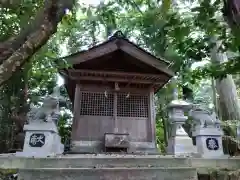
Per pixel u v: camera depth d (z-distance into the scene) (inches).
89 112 291.6
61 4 95.3
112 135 272.2
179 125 247.4
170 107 254.8
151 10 220.1
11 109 287.1
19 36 92.0
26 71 245.0
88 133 281.0
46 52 208.8
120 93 305.9
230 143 293.7
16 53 83.1
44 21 91.0
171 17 156.3
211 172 168.9
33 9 163.3
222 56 315.0
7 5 117.8
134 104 303.9
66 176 152.3
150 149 281.9
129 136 287.1
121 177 156.1
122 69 311.7
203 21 150.2
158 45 370.9
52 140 212.2
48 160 171.9
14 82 275.0
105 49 290.8
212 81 394.0
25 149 201.6
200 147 222.2
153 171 160.4
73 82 309.7
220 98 352.5
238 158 189.8
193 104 251.8
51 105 224.4
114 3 193.8
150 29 369.7
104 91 301.6
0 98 278.7
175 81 320.2
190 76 215.6
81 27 406.9
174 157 186.1
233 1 96.3
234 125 295.6
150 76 297.4
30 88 341.1
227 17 104.6
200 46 170.6
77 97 293.4
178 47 174.4
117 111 298.0
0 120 279.4
